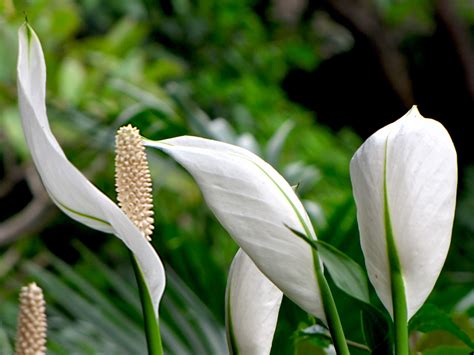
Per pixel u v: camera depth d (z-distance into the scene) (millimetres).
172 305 2217
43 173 1328
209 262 2277
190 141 1382
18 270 3938
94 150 3684
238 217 1355
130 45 3924
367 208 1350
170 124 2457
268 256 1355
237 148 1380
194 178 1360
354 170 1356
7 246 4141
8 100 3348
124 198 1364
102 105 3441
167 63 3982
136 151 1366
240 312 1399
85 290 2246
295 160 4332
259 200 1355
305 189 2734
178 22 5742
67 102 3391
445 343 1645
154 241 2588
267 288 1401
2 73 3180
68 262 4938
